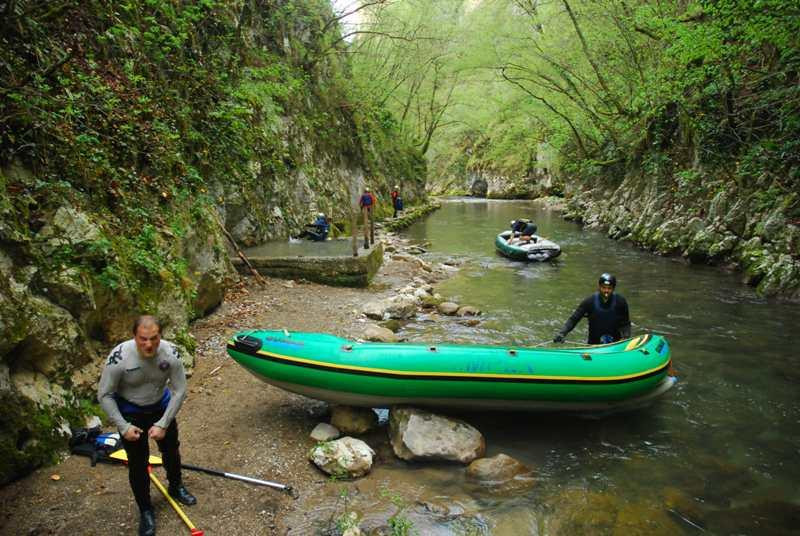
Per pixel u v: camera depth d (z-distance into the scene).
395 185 27.80
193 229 7.42
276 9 15.56
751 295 9.84
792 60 11.45
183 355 5.64
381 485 3.98
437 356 4.60
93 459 3.85
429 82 32.47
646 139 18.83
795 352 6.88
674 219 14.73
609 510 3.74
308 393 4.78
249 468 4.06
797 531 3.53
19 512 3.31
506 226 23.33
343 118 20.41
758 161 12.38
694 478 4.16
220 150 10.48
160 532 3.26
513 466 4.18
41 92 4.96
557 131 26.80
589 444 4.68
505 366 4.62
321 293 9.49
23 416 3.67
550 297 10.04
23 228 4.25
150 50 8.38
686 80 14.13
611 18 17.67
